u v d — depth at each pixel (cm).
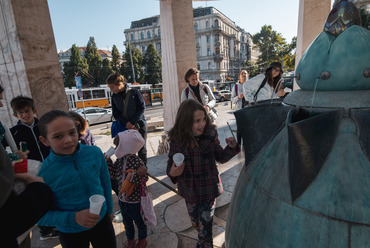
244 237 89
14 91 270
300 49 401
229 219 109
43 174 131
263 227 80
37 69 267
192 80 322
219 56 6756
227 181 323
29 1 255
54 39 283
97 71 4688
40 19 267
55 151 130
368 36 77
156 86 4453
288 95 101
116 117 332
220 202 270
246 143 104
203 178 166
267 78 297
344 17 79
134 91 326
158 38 7081
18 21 247
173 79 454
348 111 74
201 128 161
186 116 158
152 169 388
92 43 4750
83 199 138
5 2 243
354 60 74
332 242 65
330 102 78
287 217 74
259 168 93
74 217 124
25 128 223
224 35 7381
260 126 100
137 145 193
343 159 70
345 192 66
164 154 472
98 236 149
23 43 253
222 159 172
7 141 189
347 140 71
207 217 164
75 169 135
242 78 413
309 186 72
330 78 78
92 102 2325
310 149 70
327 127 70
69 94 2194
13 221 70
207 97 337
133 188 188
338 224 65
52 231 229
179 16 426
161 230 230
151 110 2286
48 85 279
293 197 74
